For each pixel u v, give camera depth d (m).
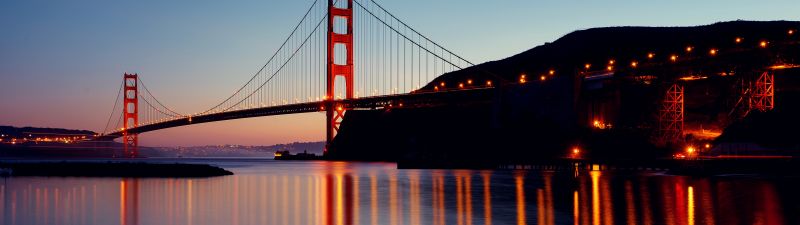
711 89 126.19
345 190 54.44
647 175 74.06
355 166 131.38
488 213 37.12
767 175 70.38
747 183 57.72
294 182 66.12
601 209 38.16
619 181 61.94
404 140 176.00
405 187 57.09
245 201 45.38
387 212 38.22
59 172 80.62
